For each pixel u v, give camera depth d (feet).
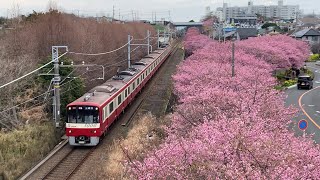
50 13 109.70
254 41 152.15
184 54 220.43
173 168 30.53
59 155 61.41
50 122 71.36
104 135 71.46
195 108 53.98
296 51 151.64
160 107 96.84
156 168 30.53
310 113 84.99
